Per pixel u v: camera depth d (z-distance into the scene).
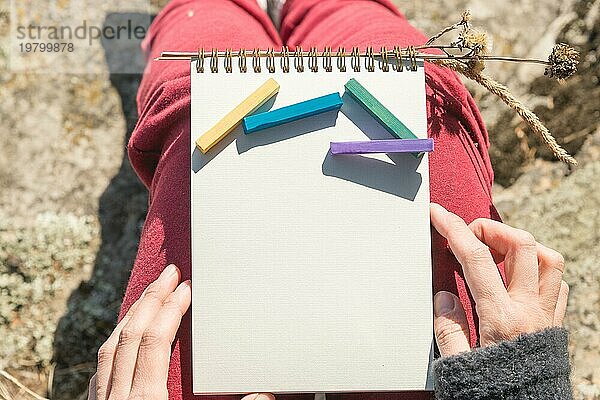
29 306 1.50
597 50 1.47
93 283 1.52
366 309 0.92
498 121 1.49
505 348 0.81
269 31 1.31
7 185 1.56
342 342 0.92
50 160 1.57
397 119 0.93
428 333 0.91
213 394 0.92
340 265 0.92
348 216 0.93
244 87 0.94
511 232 0.91
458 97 1.07
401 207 0.93
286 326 0.92
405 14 1.58
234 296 0.92
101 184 1.57
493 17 1.56
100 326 1.50
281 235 0.92
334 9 1.27
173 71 1.11
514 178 1.51
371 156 0.93
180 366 0.95
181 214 1.01
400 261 0.92
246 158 0.93
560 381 0.83
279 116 0.92
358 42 1.12
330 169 0.93
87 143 1.59
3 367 1.48
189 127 1.03
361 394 1.00
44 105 1.59
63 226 1.54
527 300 0.87
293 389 0.91
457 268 0.97
